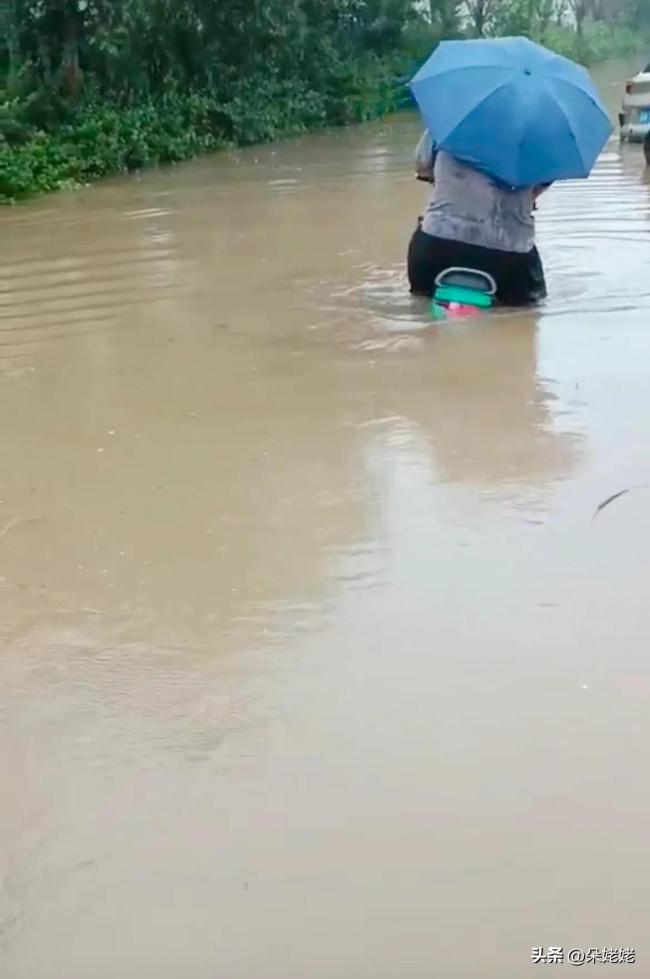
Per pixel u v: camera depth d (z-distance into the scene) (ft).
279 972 9.09
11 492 17.97
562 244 34.68
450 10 102.78
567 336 25.21
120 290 31.19
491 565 15.12
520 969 9.04
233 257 34.94
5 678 13.08
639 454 18.45
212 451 19.31
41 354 25.46
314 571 15.16
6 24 61.77
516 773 11.19
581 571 14.87
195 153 65.72
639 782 11.02
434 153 28.02
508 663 12.97
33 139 55.67
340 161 60.44
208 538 16.19
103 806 10.96
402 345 25.02
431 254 27.68
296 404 21.49
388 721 12.04
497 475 17.88
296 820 10.67
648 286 29.32
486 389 21.90
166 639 13.75
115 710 12.42
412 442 19.35
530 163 26.11
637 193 44.32
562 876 9.93
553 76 26.71
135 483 18.13
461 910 9.61
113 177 57.21
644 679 12.61
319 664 13.10
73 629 14.05
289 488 17.70
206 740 11.85
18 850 10.43
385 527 16.30
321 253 35.01
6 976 9.11
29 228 41.81
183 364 24.30
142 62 66.85
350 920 9.55
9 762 11.64
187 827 10.64
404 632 13.66
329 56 83.71
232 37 72.64
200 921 9.58
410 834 10.45
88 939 9.44
